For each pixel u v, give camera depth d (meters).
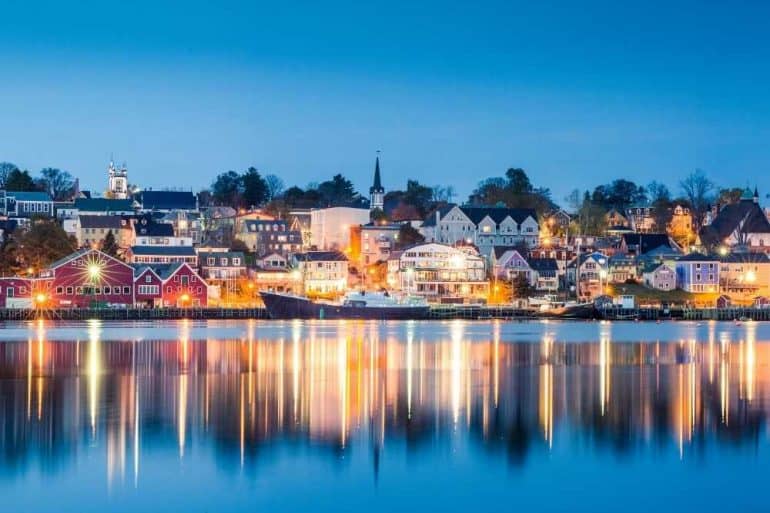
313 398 99.00
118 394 101.00
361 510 63.22
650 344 167.12
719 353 150.25
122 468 71.25
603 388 107.50
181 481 68.38
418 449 77.12
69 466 71.62
